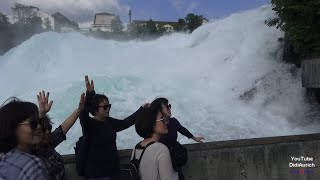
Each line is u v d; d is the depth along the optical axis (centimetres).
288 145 606
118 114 1061
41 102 352
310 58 1136
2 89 1259
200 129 1056
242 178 580
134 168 370
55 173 335
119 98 1152
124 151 516
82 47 1658
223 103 1245
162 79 1302
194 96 1244
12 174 248
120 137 921
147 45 1859
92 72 1447
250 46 1533
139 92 1207
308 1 1120
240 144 580
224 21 1778
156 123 379
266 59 1465
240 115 1180
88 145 439
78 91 1144
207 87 1314
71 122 409
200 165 559
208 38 1777
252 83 1337
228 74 1389
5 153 260
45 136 310
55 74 1469
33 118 270
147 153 362
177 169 461
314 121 1191
